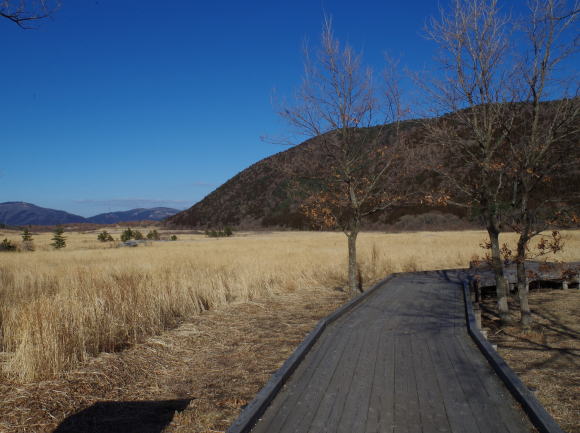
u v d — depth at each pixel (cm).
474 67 998
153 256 2678
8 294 1258
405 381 539
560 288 1714
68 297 930
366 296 1237
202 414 529
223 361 743
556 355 866
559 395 660
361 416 439
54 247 4453
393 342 739
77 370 648
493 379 543
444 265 2391
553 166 931
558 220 938
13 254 3073
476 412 446
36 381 599
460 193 1090
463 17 978
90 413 529
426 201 1106
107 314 852
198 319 1071
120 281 1193
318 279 1766
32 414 512
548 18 882
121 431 484
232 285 1452
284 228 11350
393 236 5184
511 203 1015
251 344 847
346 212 1289
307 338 710
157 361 729
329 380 546
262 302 1309
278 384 505
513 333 1048
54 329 689
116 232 12838
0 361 656
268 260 2173
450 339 761
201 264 2052
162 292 1145
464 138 1047
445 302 1169
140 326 898
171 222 17425
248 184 16450
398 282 1614
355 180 1232
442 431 405
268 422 428
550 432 372
